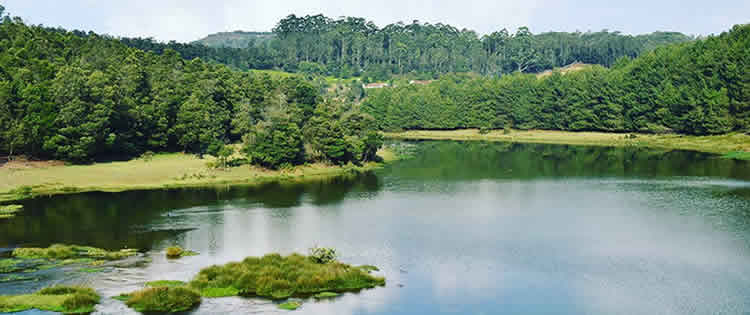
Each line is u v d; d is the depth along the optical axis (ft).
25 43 499.51
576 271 197.36
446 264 204.23
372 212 290.35
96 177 374.43
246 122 503.20
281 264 189.47
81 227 252.42
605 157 547.90
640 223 263.90
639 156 545.85
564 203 313.94
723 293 176.86
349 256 212.43
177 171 404.77
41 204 301.63
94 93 416.26
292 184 382.83
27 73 422.41
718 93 631.56
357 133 485.97
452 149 654.53
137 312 154.92
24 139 388.57
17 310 152.35
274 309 159.84
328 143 450.71
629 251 219.82
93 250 211.82
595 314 161.79
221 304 162.50
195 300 163.02
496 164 504.02
